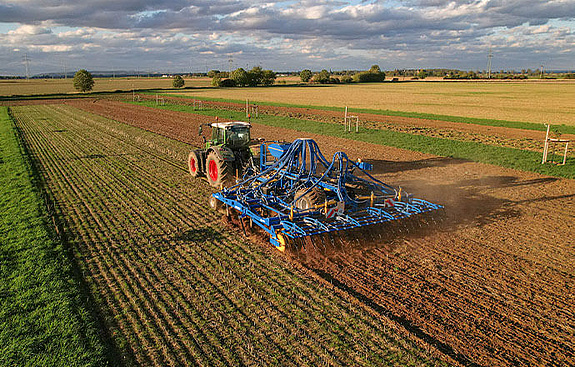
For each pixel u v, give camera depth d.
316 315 6.23
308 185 9.92
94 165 16.59
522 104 48.19
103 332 5.87
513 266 7.94
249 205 9.70
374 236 9.44
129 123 30.80
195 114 38.06
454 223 10.36
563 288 7.11
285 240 8.30
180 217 10.52
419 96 64.56
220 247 8.69
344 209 9.22
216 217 10.54
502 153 18.98
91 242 8.93
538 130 26.97
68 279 7.21
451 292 6.98
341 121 32.19
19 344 5.44
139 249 8.56
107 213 10.77
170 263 7.92
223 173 12.59
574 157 18.12
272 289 6.95
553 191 13.18
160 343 5.59
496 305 6.59
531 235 9.52
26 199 11.88
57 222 10.16
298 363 5.20
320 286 7.08
